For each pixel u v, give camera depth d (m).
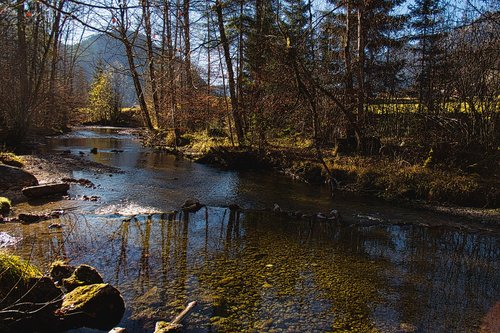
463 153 14.05
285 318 4.93
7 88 18.84
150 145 23.64
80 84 36.56
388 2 19.67
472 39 14.91
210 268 6.39
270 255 7.20
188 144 22.48
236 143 19.58
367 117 17.73
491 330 4.90
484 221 10.32
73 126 38.16
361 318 5.05
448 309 5.42
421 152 14.83
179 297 5.30
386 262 7.17
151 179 13.59
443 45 17.58
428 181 12.52
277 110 17.41
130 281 5.71
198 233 8.27
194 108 22.23
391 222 9.95
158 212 9.73
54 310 4.54
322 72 15.39
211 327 4.61
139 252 6.91
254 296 5.47
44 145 21.41
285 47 9.30
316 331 4.68
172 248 7.23
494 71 14.53
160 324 4.44
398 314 5.21
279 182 14.35
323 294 5.68
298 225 9.36
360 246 8.04
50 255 6.47
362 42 16.69
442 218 10.50
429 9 20.06
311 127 17.73
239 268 6.46
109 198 10.68
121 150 21.05
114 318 4.70
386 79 19.66
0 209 8.74
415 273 6.71
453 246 8.36
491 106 14.64
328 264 6.91
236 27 16.31
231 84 18.62
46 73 24.84
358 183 13.38
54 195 10.61
